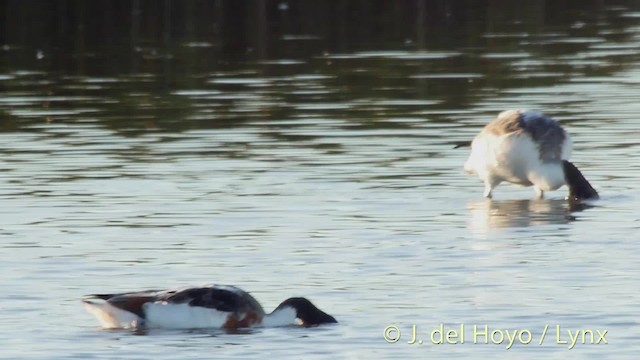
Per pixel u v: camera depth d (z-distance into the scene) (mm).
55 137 36406
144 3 61188
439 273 23266
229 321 20641
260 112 39531
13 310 21438
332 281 22844
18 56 51312
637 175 31203
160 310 20766
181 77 46188
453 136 35594
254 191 29781
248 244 25312
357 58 49219
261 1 62000
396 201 28922
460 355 19250
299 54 50406
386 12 60250
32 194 29703
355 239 25672
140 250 24953
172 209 28172
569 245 25188
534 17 59375
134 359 19250
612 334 19875
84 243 25484
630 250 24688
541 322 20438
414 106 40219
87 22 58000
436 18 58969
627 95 41094
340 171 31781
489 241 25531
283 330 20609
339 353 19469
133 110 40375
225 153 34000
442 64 47688
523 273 23172
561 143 29781
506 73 45656
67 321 20969
